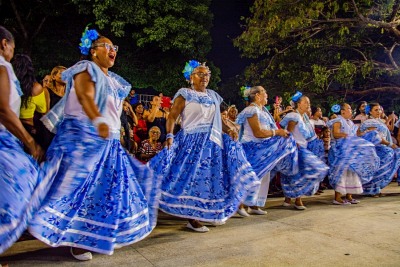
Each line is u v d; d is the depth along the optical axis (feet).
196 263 8.87
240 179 12.16
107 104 9.14
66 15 33.01
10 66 7.70
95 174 8.77
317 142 17.33
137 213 9.21
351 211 15.11
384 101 40.27
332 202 17.53
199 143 12.04
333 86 38.75
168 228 12.20
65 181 8.39
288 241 10.71
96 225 8.60
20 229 7.42
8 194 7.23
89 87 8.78
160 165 11.65
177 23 31.50
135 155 16.08
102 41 9.56
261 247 10.14
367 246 10.30
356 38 34.88
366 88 38.75
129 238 9.00
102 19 30.14
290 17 32.27
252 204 13.55
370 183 19.22
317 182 15.23
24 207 7.48
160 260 9.06
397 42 36.09
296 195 15.39
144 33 32.35
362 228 12.21
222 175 12.18
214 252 9.70
